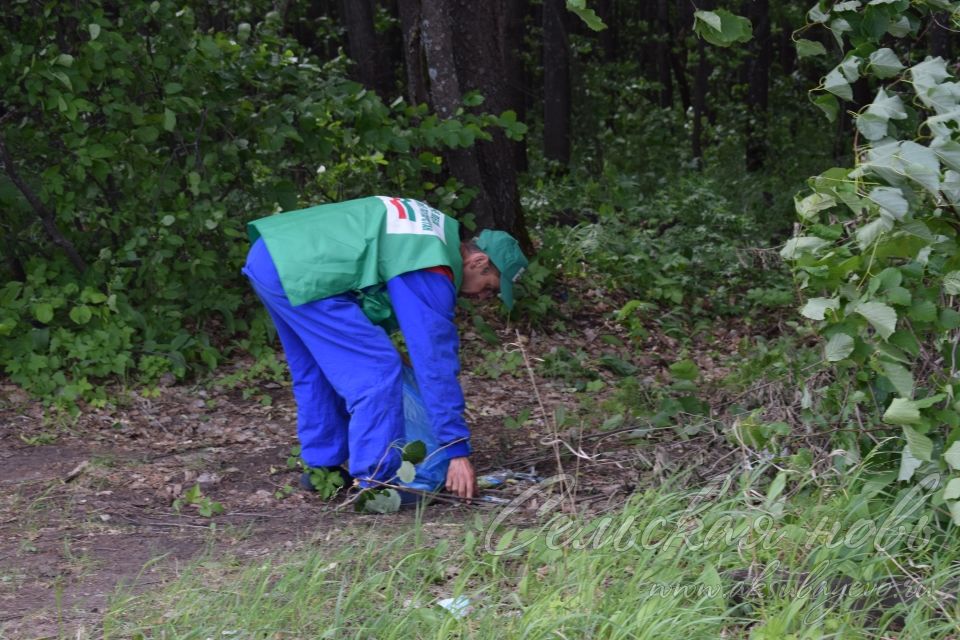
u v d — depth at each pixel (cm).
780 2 2047
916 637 314
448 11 920
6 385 672
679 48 2278
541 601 339
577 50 1991
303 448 511
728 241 1143
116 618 346
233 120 777
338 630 331
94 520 471
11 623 346
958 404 384
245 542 441
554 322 891
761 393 525
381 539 426
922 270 395
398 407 479
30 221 758
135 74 751
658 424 535
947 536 380
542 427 641
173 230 750
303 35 2177
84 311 686
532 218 1232
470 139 825
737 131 1944
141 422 639
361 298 480
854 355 407
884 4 410
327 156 802
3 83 712
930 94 387
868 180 386
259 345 756
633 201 1314
